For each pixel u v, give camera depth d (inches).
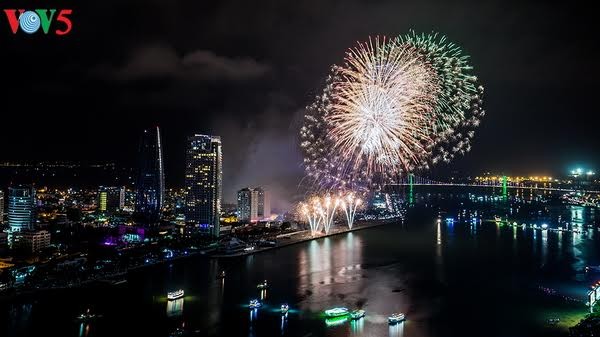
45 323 7322.8
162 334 6796.3
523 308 7716.5
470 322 7081.7
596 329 6432.1
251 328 6899.6
